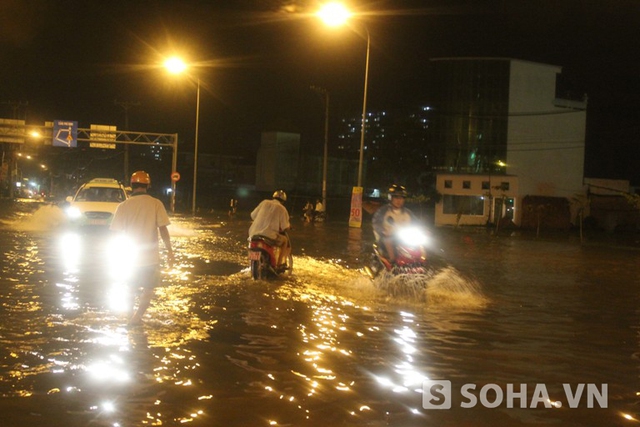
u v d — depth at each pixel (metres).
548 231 53.28
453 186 58.03
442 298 11.02
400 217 11.38
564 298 11.91
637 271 17.98
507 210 57.56
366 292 11.09
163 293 10.34
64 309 8.73
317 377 6.04
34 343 6.90
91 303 9.20
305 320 8.59
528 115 58.12
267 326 8.13
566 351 7.47
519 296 11.92
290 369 6.27
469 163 58.53
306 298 10.32
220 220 40.25
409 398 5.54
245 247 19.58
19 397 5.24
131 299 9.44
